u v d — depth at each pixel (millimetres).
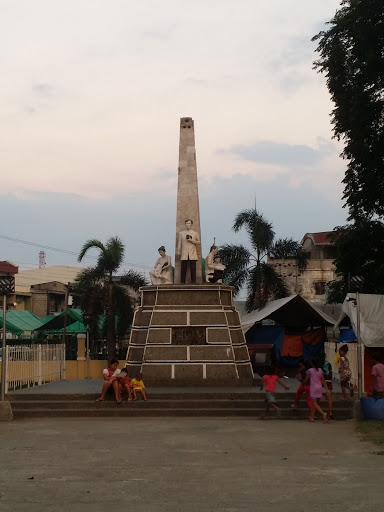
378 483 10117
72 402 19688
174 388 22516
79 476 10750
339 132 31672
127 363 24688
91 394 20203
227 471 11102
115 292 41688
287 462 11922
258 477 10602
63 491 9688
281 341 33938
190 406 19641
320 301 56469
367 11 28906
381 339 23062
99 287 41531
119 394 19734
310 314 33656
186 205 26656
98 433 15773
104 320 43219
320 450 13242
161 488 9852
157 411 19219
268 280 40656
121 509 8625
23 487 9953
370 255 32500
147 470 11227
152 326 24203
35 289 64875
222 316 24328
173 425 17203
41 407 19656
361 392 19578
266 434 15508
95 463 11875
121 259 41531
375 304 23984
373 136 29875
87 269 42094
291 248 41312
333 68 30625
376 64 28938
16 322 43156
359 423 17188
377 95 30141
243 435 15352
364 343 23000
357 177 31188
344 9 31156
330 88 31047
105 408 19547
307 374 18172
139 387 20047
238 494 9438
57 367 28203
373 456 12531
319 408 17844
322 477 10578
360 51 29750
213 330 24109
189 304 24469
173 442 14320
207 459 12250
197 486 9977
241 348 24828
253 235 40812
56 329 44469
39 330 44688
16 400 20141
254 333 34438
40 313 64688
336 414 18781
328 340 38531
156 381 23656
